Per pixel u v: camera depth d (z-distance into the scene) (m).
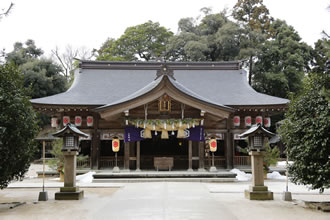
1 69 10.73
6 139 9.88
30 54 53.44
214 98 25.42
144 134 20.45
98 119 23.83
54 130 38.81
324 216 8.94
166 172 19.95
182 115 20.39
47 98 24.00
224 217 8.72
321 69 10.72
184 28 50.00
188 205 10.48
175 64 30.31
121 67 29.86
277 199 11.90
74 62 57.25
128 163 21.00
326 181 9.71
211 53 47.66
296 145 10.52
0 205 10.67
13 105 10.04
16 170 10.98
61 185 17.05
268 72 42.84
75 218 8.71
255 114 24.72
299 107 10.77
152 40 52.41
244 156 24.28
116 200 11.67
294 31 46.59
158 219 8.47
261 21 52.09
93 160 23.39
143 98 19.89
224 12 53.12
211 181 18.77
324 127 9.55
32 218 8.74
